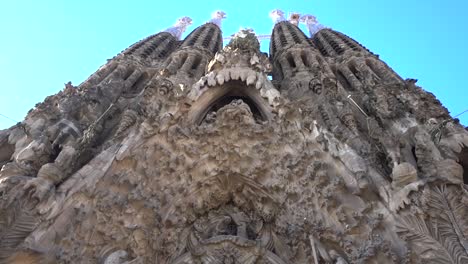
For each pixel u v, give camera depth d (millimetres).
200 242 14570
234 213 16406
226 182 16469
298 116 16516
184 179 15594
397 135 17156
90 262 11523
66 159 12977
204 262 13961
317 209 13445
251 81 20031
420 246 9969
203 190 16188
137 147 14766
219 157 16328
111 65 33625
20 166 13000
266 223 15766
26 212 10797
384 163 14633
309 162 14648
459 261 9188
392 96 22906
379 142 16172
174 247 14305
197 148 16234
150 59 38031
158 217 13758
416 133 16719
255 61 21969
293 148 15633
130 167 14242
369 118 19922
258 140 16453
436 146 15523
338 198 12789
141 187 13852
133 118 17812
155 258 13523
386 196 11664
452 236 9781
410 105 21344
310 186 14055
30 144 15031
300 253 13180
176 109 17297
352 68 35344
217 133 16547
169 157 15359
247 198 16422
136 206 13383
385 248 10266
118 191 13414
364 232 11594
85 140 15586
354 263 10906
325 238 12430
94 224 12102
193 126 16781
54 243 10812
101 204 12484
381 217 11219
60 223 11242
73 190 12070
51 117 18875
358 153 14344
